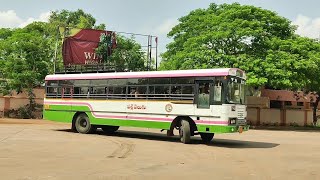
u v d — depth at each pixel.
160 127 17.97
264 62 33.19
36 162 10.93
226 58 33.72
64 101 21.55
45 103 22.31
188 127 17.23
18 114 36.34
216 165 11.47
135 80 19.03
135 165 10.96
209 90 16.70
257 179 9.42
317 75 37.53
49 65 38.12
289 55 33.78
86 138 18.28
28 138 17.44
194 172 10.16
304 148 17.41
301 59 33.75
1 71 37.78
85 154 12.84
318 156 14.48
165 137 20.55
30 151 13.20
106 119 19.88
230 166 11.35
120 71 20.95
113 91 19.75
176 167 10.89
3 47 37.28
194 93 17.06
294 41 35.28
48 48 38.78
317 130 38.88
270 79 33.09
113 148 14.70
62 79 21.77
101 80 20.23
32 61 36.72
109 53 37.34
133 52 38.81
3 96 36.66
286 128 39.00
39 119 35.38
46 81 22.44
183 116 17.41
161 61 41.56
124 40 40.59
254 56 34.34
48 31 46.00
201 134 18.48
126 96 19.25
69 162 11.08
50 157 11.95
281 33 36.97
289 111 44.69
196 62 34.81
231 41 35.31
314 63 33.56
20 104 36.88
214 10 40.81
